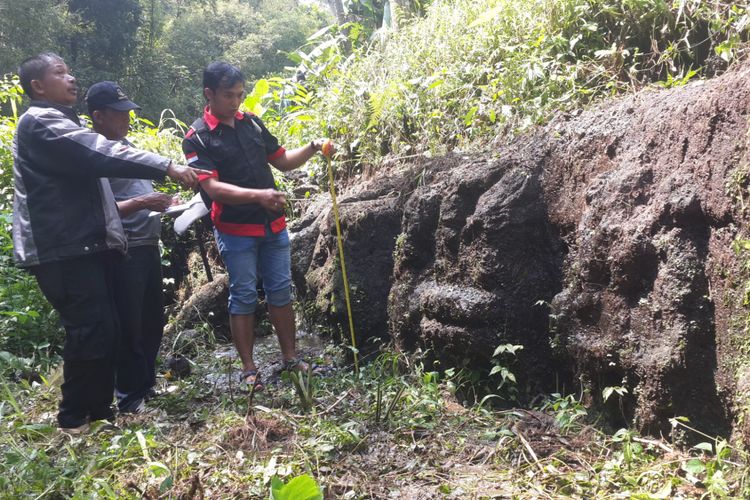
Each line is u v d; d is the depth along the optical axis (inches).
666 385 116.0
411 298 169.3
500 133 182.9
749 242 104.7
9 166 257.9
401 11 298.7
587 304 133.2
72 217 136.4
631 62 188.2
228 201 152.2
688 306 114.7
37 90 139.1
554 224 147.4
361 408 147.6
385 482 118.1
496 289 148.1
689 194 116.9
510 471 118.1
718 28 169.5
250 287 164.9
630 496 105.1
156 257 165.0
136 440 132.9
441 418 140.5
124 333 159.3
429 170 179.5
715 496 101.4
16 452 128.4
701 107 120.9
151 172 133.6
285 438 136.1
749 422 100.0
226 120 158.7
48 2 951.6
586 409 135.0
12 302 200.8
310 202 251.9
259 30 1573.6
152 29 1259.2
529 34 207.3
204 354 202.1
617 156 136.8
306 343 204.1
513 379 140.2
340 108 252.2
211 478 120.6
